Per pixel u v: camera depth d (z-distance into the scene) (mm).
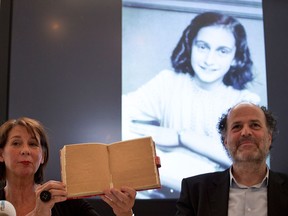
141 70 2637
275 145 2627
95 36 2637
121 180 1481
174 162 2545
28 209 1724
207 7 2754
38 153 1707
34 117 2496
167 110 2611
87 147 1492
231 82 2682
